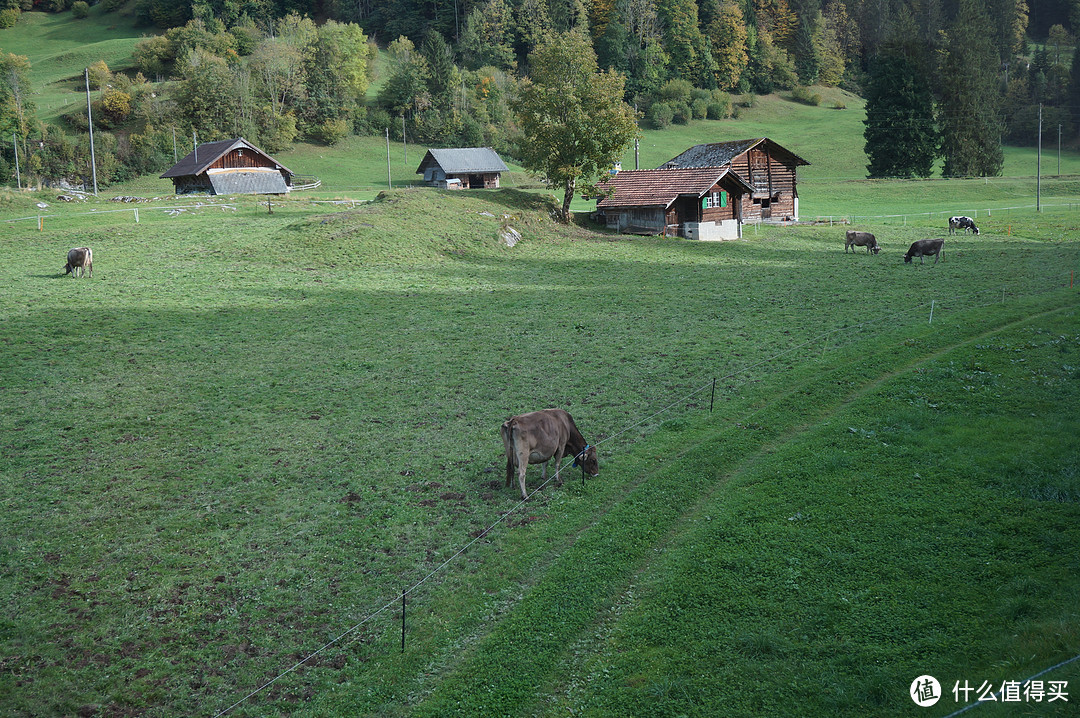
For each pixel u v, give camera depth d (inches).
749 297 1488.7
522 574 540.4
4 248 1760.6
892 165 4136.3
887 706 384.5
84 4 7263.8
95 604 504.1
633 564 548.1
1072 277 1491.1
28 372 983.0
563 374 1007.0
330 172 4522.6
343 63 5561.0
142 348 1101.1
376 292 1487.5
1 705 409.4
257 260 1691.7
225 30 6402.6
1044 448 674.8
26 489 669.9
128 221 2175.2
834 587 495.8
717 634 455.8
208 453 753.6
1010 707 360.5
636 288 1588.3
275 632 476.4
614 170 2650.1
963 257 1934.1
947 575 500.4
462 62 6555.1
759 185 2819.9
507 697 417.1
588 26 6958.7
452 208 2204.7
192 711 412.2
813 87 6427.2
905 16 3769.7
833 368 1003.3
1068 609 444.1
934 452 692.1
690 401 896.9
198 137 4736.7
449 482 687.7
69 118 4736.7
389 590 521.3
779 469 681.0
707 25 6510.8
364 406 889.5
